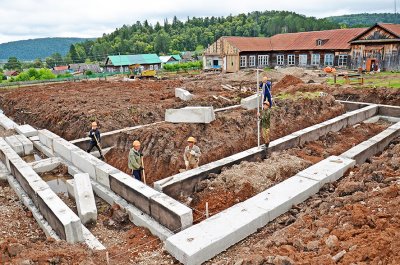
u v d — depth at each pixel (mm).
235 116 11867
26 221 7438
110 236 6793
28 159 11562
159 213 6688
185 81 27656
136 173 8688
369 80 21250
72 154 10016
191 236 5688
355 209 5594
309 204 6855
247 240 5977
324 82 21703
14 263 4777
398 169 7355
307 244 4973
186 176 7906
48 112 16219
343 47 30406
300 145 10766
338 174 7980
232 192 7574
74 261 5152
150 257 5746
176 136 10594
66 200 8594
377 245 4457
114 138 11648
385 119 14477
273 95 16734
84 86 25703
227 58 37250
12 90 26500
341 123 12500
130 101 17391
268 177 8023
